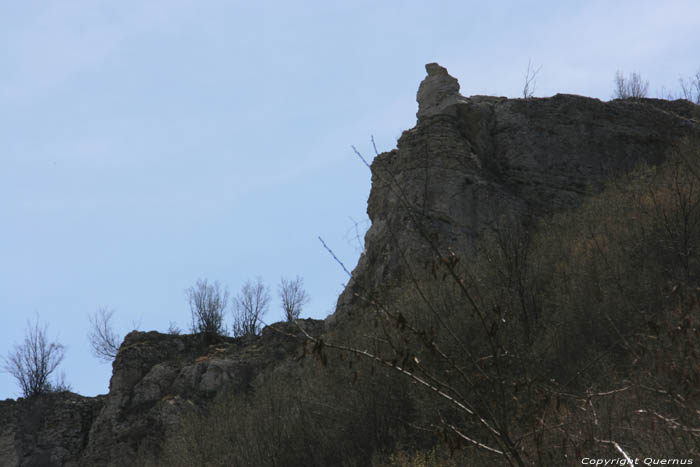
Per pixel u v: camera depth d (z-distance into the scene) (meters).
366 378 12.03
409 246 17.59
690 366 5.05
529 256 13.57
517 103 20.84
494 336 4.88
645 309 9.84
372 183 21.11
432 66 21.91
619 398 6.30
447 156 19.36
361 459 11.73
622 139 20.20
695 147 16.72
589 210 15.40
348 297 18.19
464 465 7.75
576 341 9.95
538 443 5.12
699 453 5.20
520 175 19.84
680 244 11.38
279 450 13.21
